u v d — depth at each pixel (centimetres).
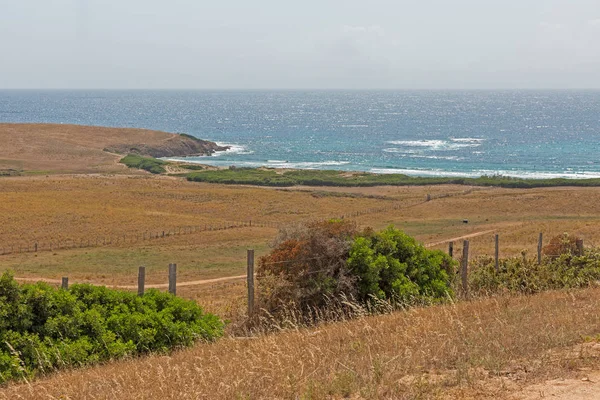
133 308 1472
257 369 876
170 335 1435
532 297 1461
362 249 1703
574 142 19388
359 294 1698
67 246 5250
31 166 12650
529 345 892
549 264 2148
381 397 709
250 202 8000
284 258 1720
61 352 1279
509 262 2234
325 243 1723
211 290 3178
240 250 5056
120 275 3975
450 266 1944
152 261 4584
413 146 18550
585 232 4653
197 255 4831
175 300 1537
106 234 5762
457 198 7950
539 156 15800
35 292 1341
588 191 8144
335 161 15075
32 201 7206
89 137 16200
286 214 7306
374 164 14425
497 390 715
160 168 12581
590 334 971
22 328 1302
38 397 966
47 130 16512
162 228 6084
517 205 7262
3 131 15862
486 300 1398
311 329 1342
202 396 785
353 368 827
